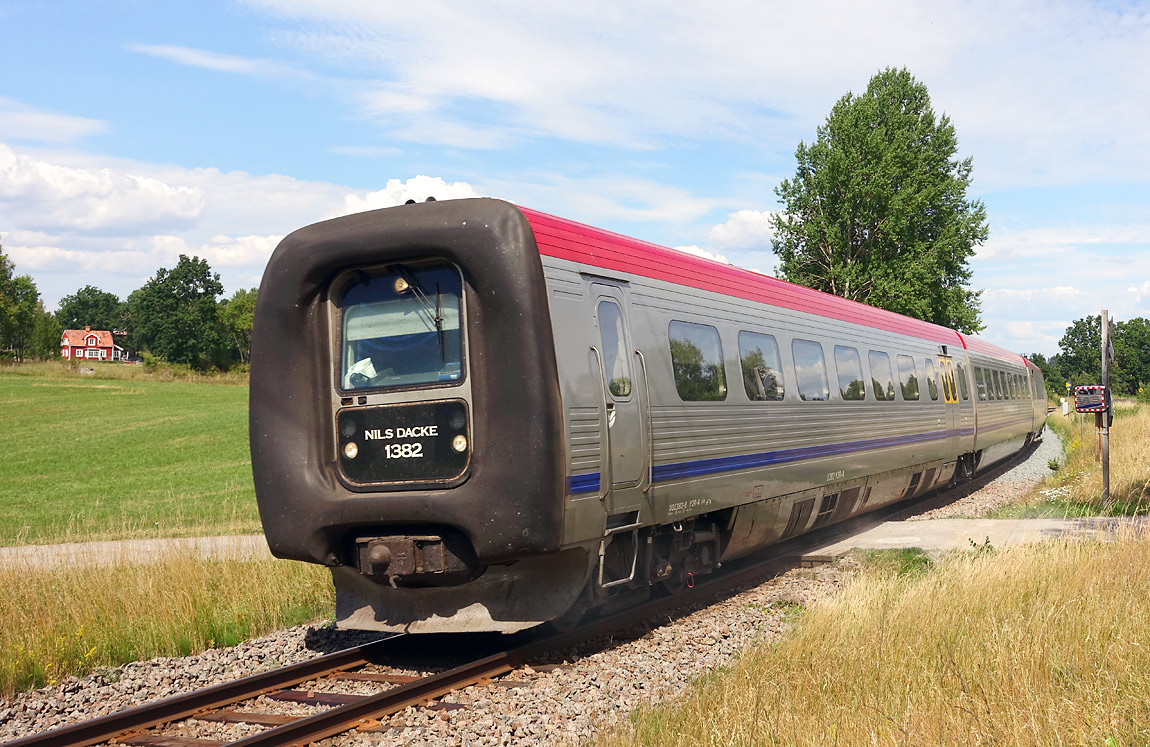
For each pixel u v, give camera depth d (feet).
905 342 49.60
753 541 33.40
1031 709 15.39
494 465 21.45
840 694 17.42
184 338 352.90
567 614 25.12
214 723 19.01
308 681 21.74
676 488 27.12
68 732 17.53
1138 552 27.22
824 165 140.46
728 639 24.79
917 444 49.03
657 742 15.96
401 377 23.00
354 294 23.86
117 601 28.43
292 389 23.76
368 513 22.61
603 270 24.98
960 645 20.10
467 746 16.94
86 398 189.57
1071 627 20.52
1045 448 101.76
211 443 124.36
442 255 22.43
